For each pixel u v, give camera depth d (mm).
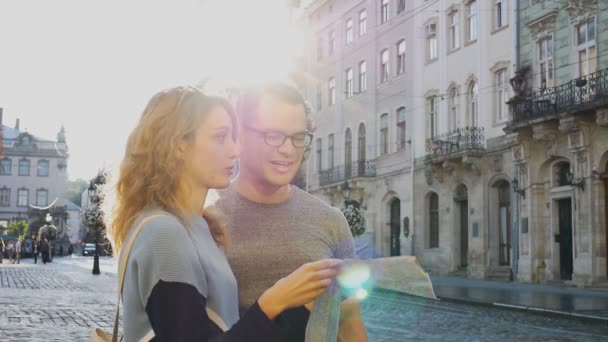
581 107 21812
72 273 33562
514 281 25328
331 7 41250
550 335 11281
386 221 35156
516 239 25594
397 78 34375
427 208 31906
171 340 1615
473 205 28281
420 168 32188
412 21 33219
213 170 1912
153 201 1861
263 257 2791
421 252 31906
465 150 27750
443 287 22031
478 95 28484
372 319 13391
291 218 2842
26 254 73938
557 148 23672
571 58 23516
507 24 26859
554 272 24047
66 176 91250
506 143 26438
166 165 1860
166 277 1647
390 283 1727
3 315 12664
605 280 21750
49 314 13023
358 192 36719
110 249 1999
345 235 2939
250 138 2588
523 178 25188
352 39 39000
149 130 1879
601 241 21984
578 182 22516
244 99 2590
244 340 1566
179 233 1717
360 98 37844
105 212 1960
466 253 29500
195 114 1885
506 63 26875
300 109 2594
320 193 41094
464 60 29469
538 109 23953
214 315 1794
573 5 23297
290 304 1606
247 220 2816
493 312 15188
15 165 89750
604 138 21891
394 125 34625
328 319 1730
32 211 89062
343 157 39562
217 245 2098
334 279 1718
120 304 1867
